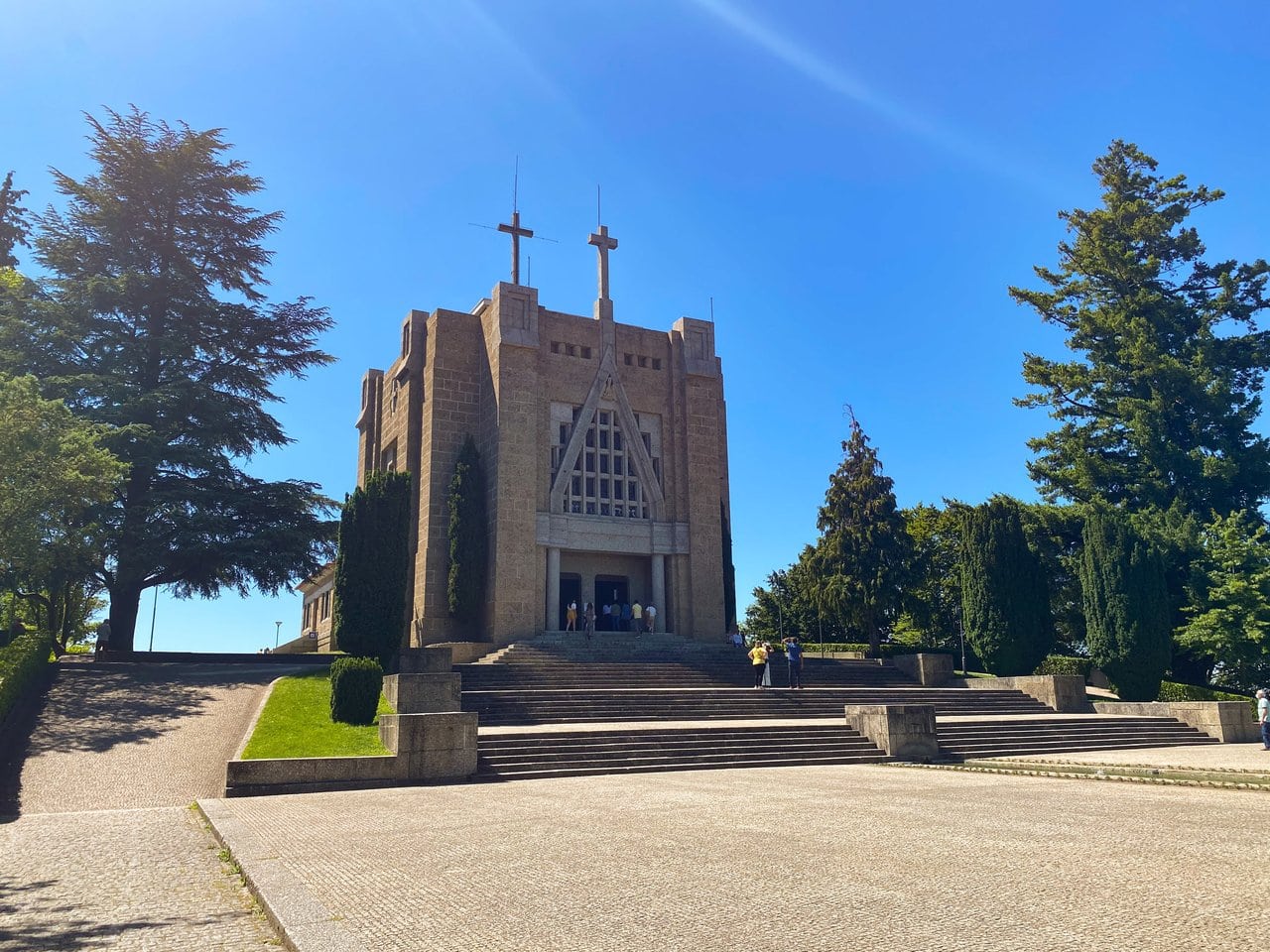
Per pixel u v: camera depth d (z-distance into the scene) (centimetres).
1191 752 2331
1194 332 4503
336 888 820
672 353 4459
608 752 2009
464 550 3781
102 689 2509
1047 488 4612
